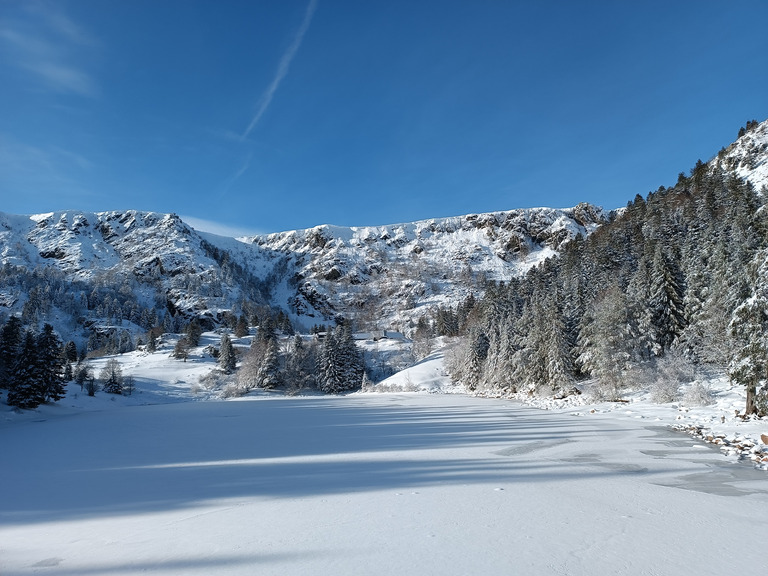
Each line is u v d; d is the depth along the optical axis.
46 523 10.14
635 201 132.12
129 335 172.62
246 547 7.75
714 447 19.22
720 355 37.94
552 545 7.69
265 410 53.41
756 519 9.35
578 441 21.55
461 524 8.92
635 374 42.47
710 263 46.81
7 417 47.22
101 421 41.88
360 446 21.98
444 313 178.00
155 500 12.10
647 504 10.59
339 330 110.62
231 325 198.75
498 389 66.75
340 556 7.20
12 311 178.88
